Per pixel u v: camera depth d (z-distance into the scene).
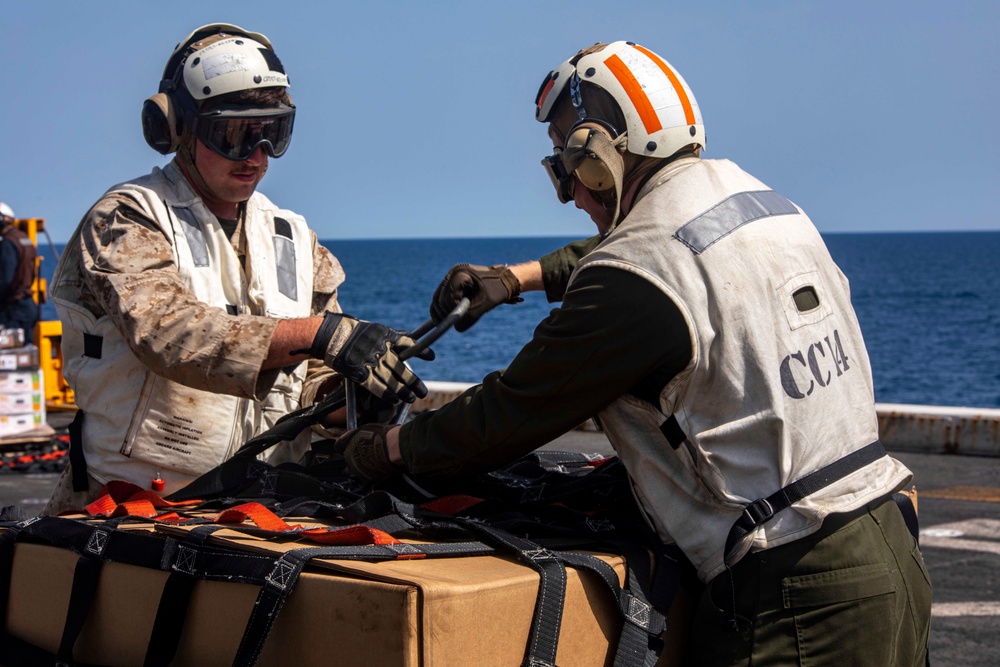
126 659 1.89
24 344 8.69
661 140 2.11
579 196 2.26
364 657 1.57
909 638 1.96
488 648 1.63
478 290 2.49
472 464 2.10
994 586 4.64
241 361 2.28
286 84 2.57
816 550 1.88
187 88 2.48
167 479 2.53
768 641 1.89
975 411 8.04
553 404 1.99
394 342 2.32
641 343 1.91
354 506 2.02
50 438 8.66
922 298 82.69
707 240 1.95
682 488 1.97
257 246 2.67
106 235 2.46
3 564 2.12
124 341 2.51
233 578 1.72
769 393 1.90
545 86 2.26
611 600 1.87
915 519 2.23
